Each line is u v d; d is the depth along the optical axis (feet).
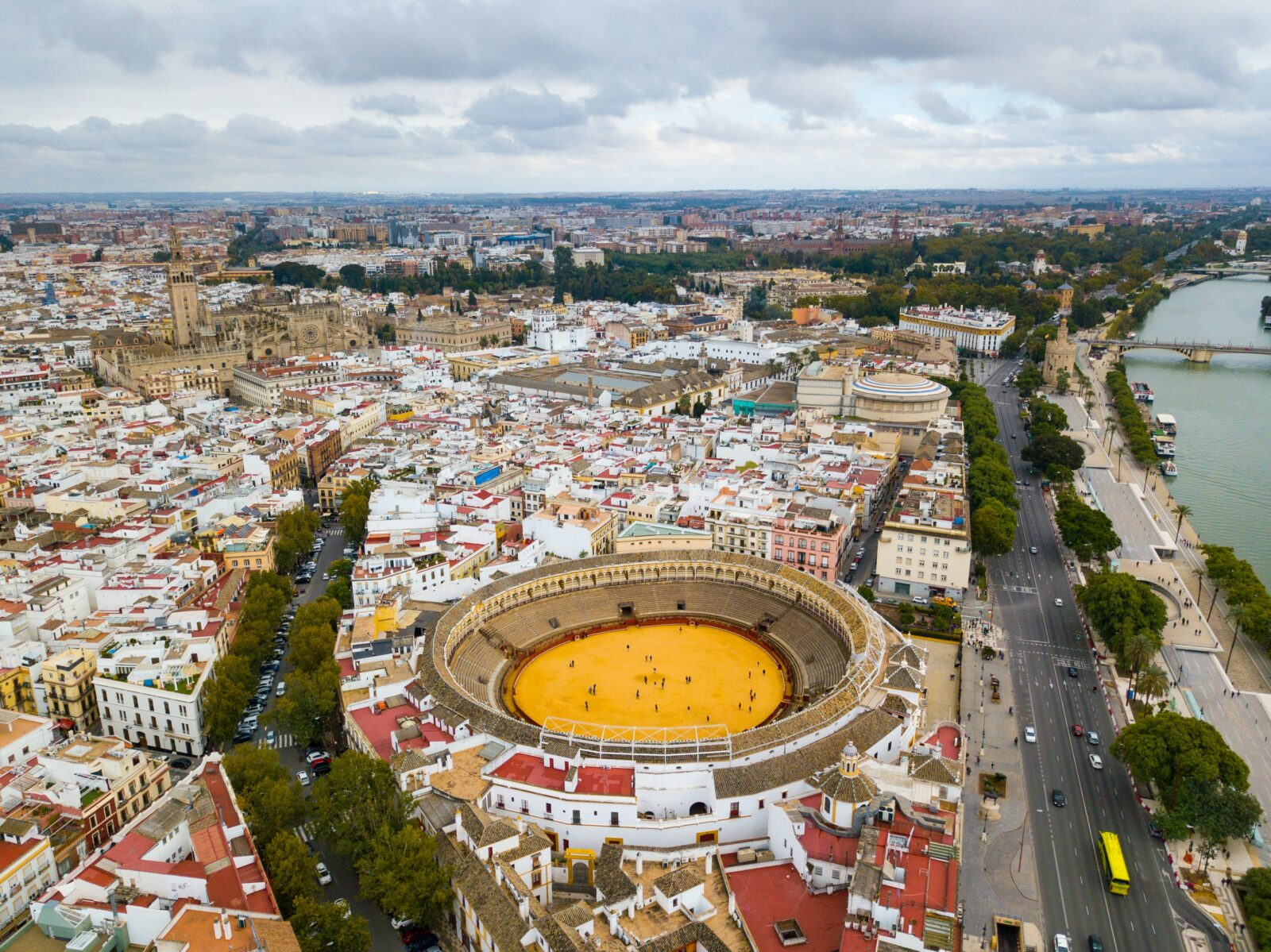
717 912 609.83
